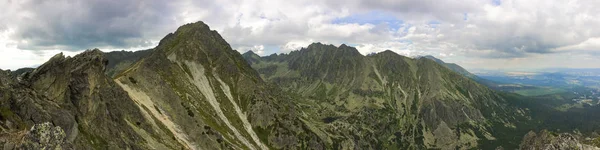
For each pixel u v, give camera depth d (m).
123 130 132.00
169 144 152.75
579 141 196.00
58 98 113.62
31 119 92.75
